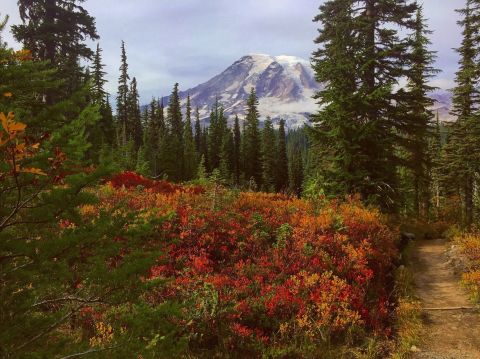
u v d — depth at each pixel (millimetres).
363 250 10992
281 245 11117
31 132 3713
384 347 7910
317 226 12227
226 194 15383
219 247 11164
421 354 7707
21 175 3338
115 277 4023
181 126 82250
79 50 23812
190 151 69625
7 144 2867
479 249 12867
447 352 7793
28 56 4168
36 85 4078
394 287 10523
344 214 13727
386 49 17969
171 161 59531
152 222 4383
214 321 7613
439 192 44312
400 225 17469
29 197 3473
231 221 12273
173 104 80562
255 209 14305
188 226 11266
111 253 4105
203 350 7168
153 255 4391
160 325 4762
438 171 36938
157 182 17828
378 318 8727
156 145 63000
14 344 3539
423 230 18828
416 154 21281
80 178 3580
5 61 3988
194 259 10047
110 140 35688
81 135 3537
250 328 7945
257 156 70562
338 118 17188
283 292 8664
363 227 12789
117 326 6203
